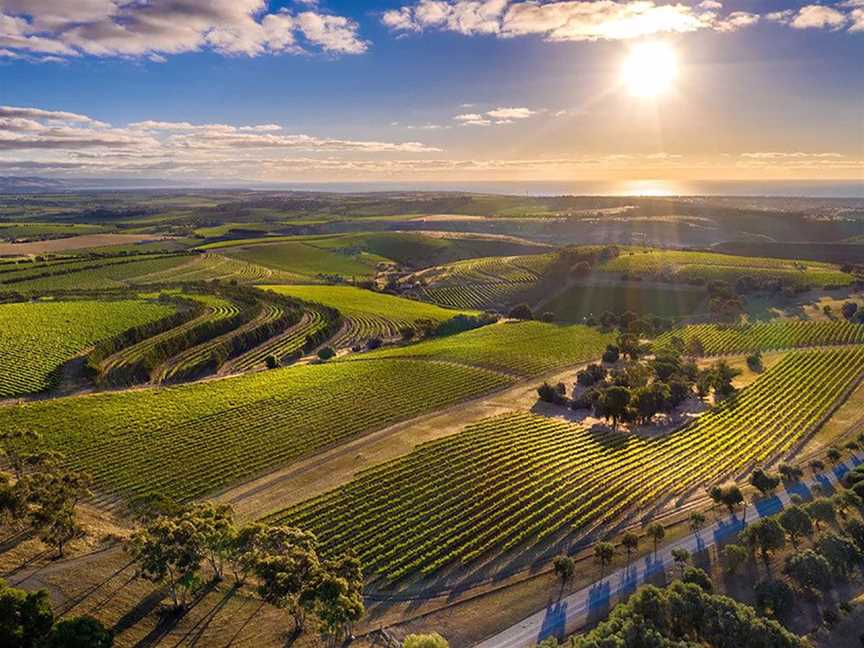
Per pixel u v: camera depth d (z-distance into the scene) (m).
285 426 97.69
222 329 163.50
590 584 59.91
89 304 171.88
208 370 138.88
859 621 53.28
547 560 64.19
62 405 104.56
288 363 149.38
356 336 175.00
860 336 152.00
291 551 52.81
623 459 87.94
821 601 56.50
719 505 75.69
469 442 91.44
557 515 72.12
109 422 97.31
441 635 52.38
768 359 142.62
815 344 150.25
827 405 108.25
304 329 174.88
